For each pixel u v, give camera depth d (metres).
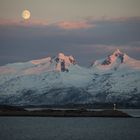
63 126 91.81
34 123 100.00
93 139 66.12
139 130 84.69
